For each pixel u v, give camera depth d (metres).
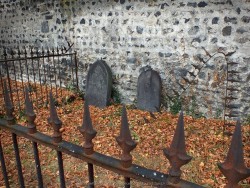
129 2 6.00
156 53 5.89
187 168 3.86
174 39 5.56
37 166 1.77
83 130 1.38
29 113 1.64
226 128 4.98
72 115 6.19
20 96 7.54
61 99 6.97
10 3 9.21
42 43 8.50
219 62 5.14
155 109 6.00
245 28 4.75
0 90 8.14
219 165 1.03
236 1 4.71
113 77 6.71
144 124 5.43
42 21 8.23
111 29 6.48
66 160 4.29
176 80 5.74
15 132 1.78
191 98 5.64
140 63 6.19
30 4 8.43
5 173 2.12
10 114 1.79
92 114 6.16
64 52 7.78
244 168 0.98
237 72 5.00
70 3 7.18
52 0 7.64
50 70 8.40
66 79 7.96
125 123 1.23
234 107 5.19
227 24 4.90
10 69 10.16
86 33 7.05
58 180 3.79
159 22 5.67
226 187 1.03
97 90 6.69
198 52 5.33
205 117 5.55
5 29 9.86
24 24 8.95
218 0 4.88
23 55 9.45
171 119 5.57
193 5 5.17
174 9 5.41
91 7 6.72
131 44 6.22
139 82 6.16
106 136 5.04
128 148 1.25
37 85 8.70
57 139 1.53
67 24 7.47
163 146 4.53
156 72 5.89
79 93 7.47
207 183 3.49
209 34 5.12
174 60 5.67
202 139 4.65
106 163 1.34
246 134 4.66
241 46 4.86
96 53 6.97
